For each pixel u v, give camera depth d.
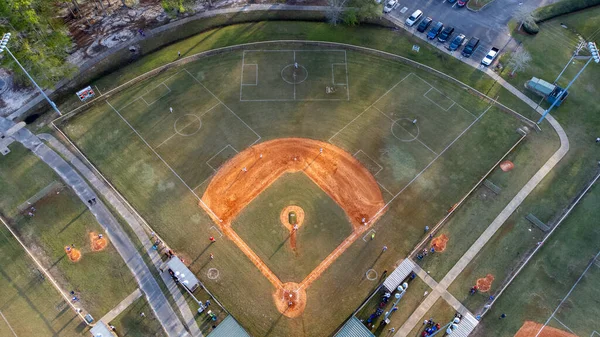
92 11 81.75
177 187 60.66
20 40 67.56
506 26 81.19
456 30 80.25
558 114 68.88
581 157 64.25
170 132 65.94
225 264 54.44
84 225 57.19
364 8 76.12
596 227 57.88
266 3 82.75
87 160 62.88
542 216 58.72
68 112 67.62
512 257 55.50
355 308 51.72
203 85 71.50
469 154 64.44
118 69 73.31
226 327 48.09
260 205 59.12
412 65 74.94
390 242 56.44
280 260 54.84
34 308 51.12
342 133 66.44
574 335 50.09
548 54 76.94
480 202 59.88
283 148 64.69
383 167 62.91
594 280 53.81
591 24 81.75
